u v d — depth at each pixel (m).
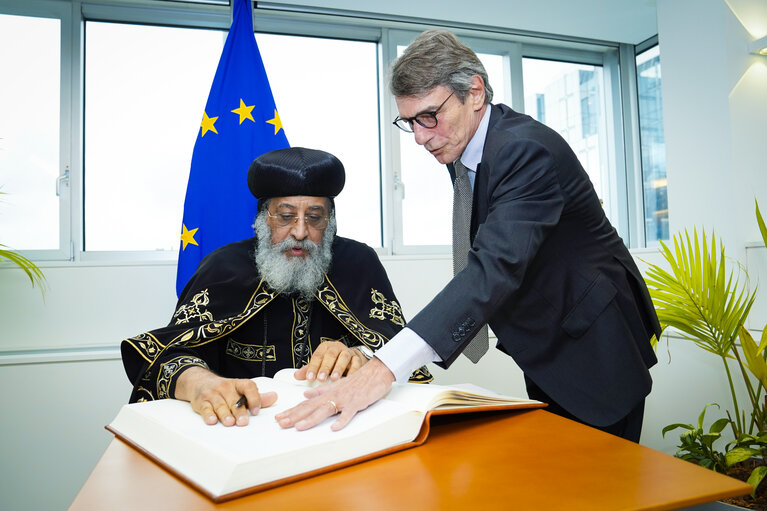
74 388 2.00
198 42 2.53
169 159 2.46
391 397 0.73
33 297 2.06
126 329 2.14
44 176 2.31
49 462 1.97
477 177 1.00
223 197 2.13
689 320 1.77
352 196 2.71
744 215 2.24
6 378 1.94
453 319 0.75
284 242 1.13
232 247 1.26
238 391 0.70
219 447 0.53
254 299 1.16
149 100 2.45
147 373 0.94
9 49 2.29
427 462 0.56
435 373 2.39
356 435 0.57
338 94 2.71
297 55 2.67
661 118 3.03
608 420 0.91
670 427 1.87
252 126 2.20
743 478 1.65
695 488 0.47
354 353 0.89
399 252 2.68
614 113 3.19
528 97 3.06
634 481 0.48
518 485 0.48
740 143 2.26
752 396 1.75
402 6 2.54
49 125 2.32
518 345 0.97
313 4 2.50
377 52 2.79
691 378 2.38
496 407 0.71
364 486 0.49
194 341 1.04
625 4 2.59
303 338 1.20
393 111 2.72
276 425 0.63
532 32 2.89
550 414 0.75
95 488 0.51
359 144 2.73
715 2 2.31
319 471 0.53
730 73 2.27
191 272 2.07
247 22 2.29
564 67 3.15
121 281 2.14
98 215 2.37
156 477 0.54
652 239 3.10
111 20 2.42
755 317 2.16
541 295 0.96
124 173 2.40
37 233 2.29
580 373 0.94
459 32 2.83
